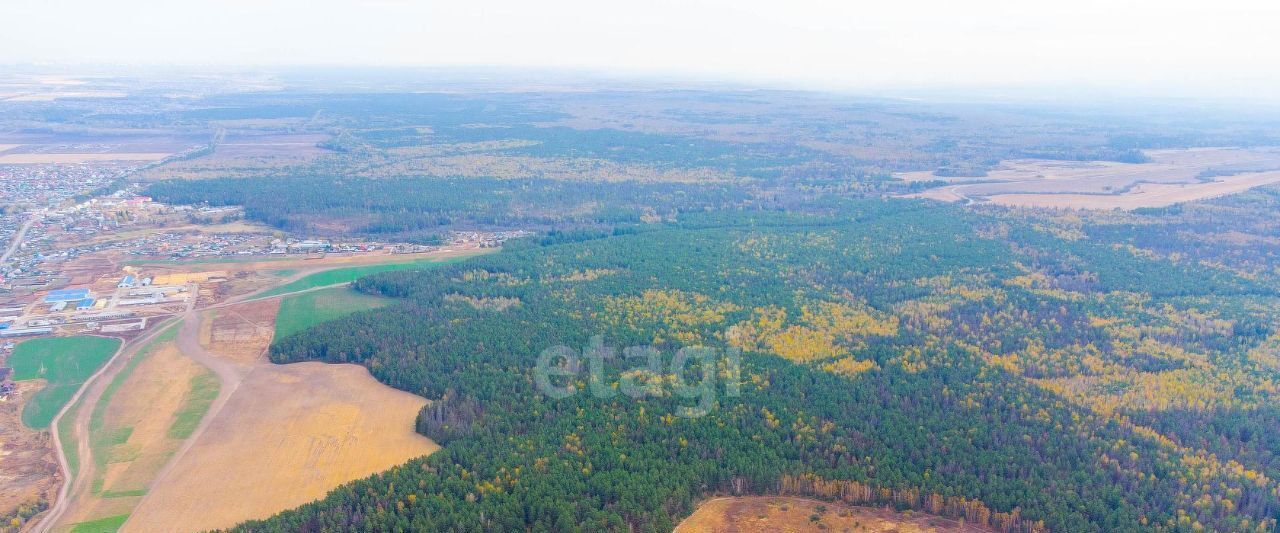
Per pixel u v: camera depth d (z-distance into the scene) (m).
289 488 181.25
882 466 181.00
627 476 175.75
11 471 190.75
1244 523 163.12
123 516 172.88
